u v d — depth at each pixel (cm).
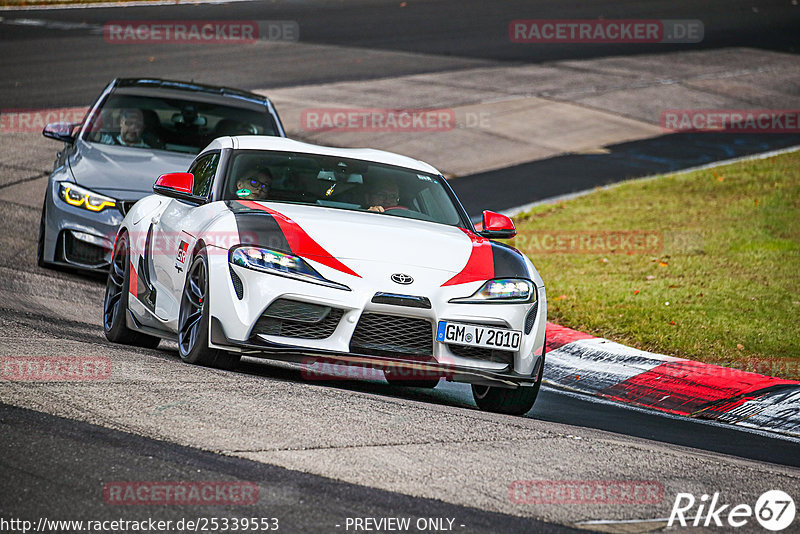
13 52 9231
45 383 1895
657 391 2769
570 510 1492
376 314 2120
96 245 3444
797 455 2214
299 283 2098
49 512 1295
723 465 1880
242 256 2136
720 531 1475
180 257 2369
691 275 4016
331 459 1605
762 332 3262
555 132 7650
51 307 3025
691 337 3206
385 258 2181
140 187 3506
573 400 2667
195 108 3972
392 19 12381
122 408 1770
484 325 2172
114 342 2688
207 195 2508
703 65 10294
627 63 10244
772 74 10025
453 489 1530
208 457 1555
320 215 2339
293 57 9869
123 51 9606
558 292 3809
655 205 5472
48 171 5531
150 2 12888
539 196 5847
